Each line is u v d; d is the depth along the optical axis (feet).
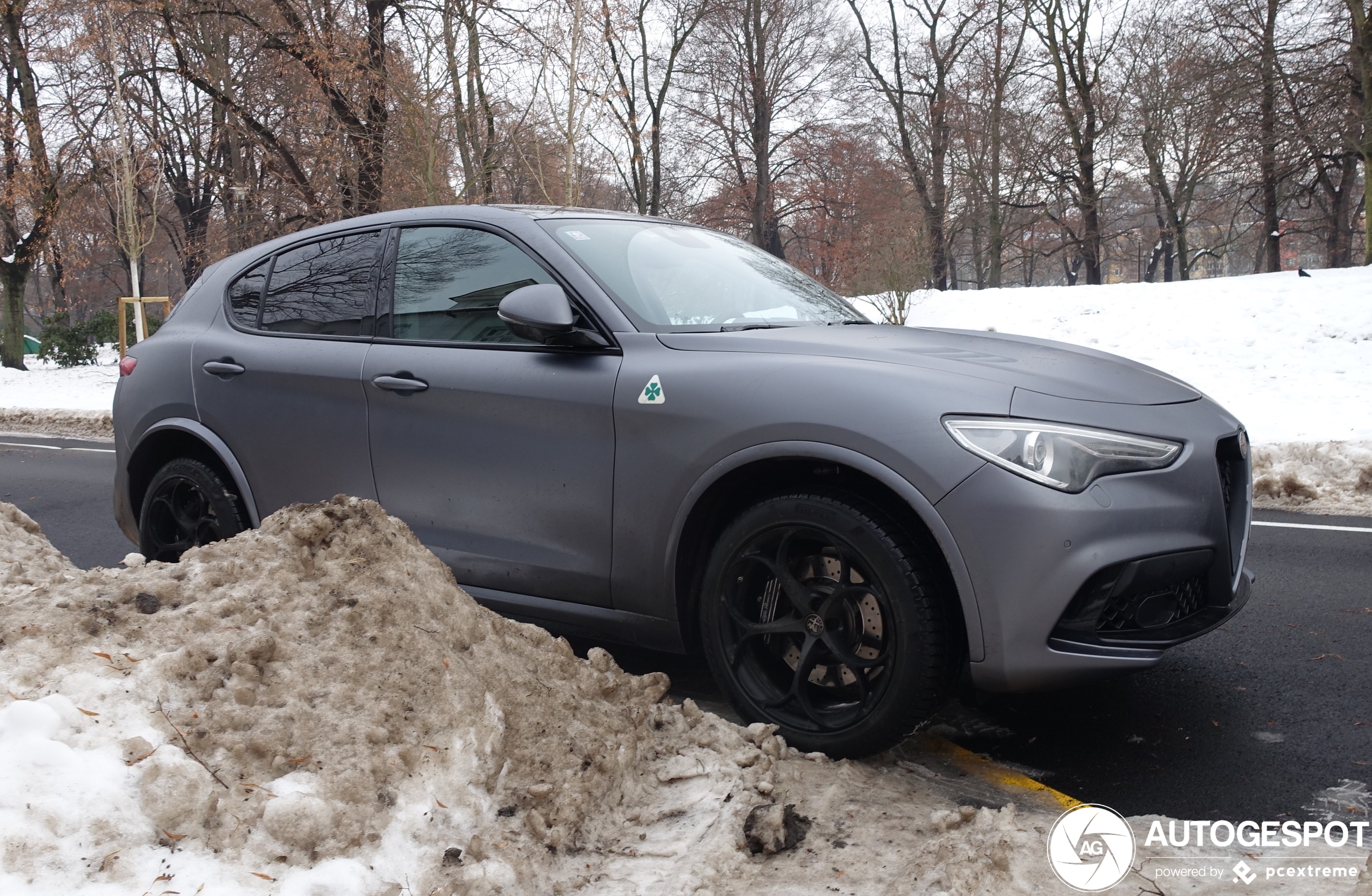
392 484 11.69
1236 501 10.03
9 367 84.79
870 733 8.84
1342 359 43.11
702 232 13.52
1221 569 9.17
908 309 57.72
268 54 76.48
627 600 10.23
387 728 7.28
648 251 11.91
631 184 100.73
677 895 6.89
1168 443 8.96
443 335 11.71
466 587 11.23
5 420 50.65
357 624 7.82
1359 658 12.15
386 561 8.30
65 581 8.09
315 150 65.82
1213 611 9.30
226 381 13.30
